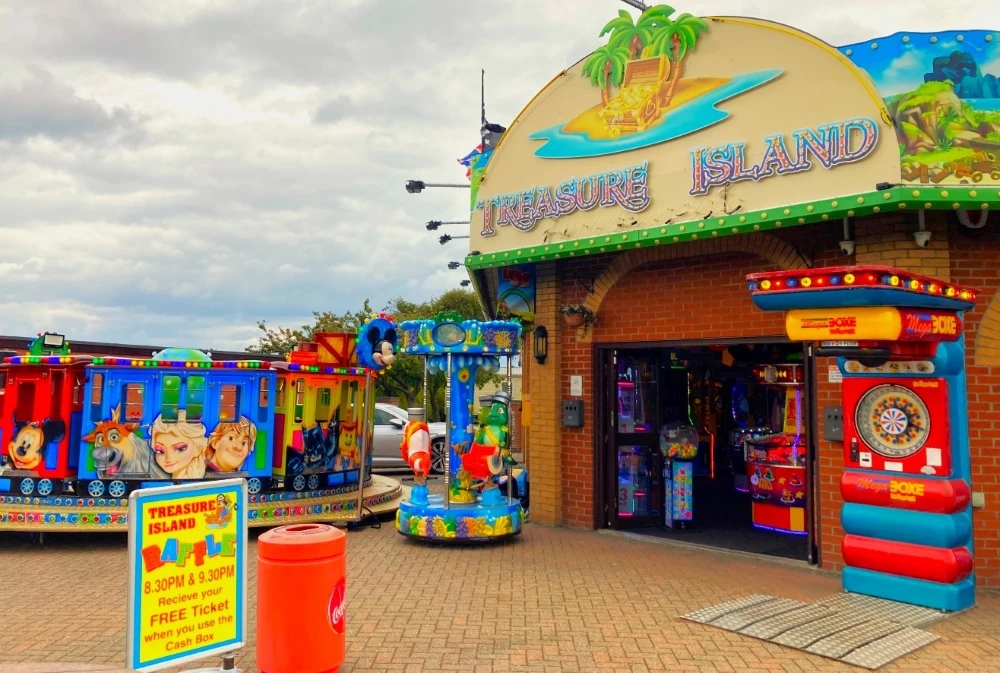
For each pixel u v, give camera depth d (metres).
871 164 6.60
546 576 7.15
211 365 9.16
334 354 10.23
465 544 8.61
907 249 6.89
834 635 5.32
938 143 6.39
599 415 9.54
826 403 7.51
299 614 4.41
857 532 6.43
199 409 9.16
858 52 6.87
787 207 7.02
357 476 10.80
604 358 9.66
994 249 6.95
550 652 5.07
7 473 8.95
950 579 5.89
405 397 26.62
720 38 7.82
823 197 6.89
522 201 9.53
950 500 5.90
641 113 8.44
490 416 8.88
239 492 4.53
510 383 9.16
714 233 7.57
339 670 4.71
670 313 8.84
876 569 6.29
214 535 4.39
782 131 7.23
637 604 6.20
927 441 6.06
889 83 6.64
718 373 13.51
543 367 9.96
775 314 7.97
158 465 8.89
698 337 8.58
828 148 6.88
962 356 6.19
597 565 7.64
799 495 9.30
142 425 8.91
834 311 5.70
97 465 8.75
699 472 13.89
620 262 9.22
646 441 9.88
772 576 7.23
